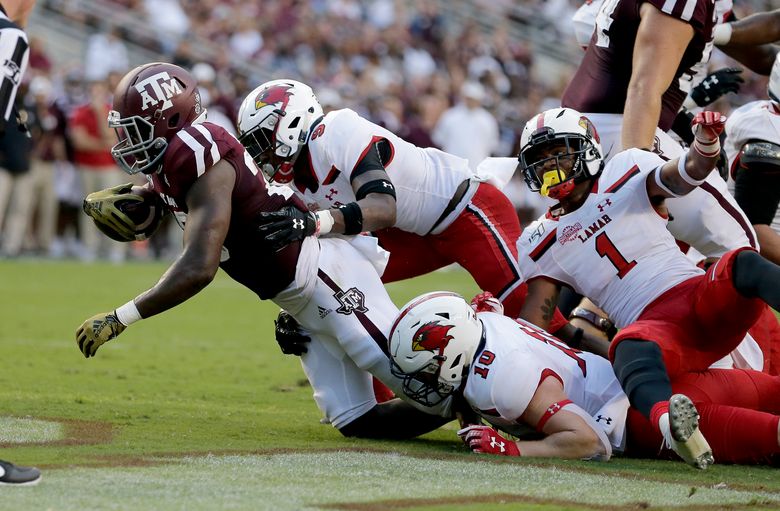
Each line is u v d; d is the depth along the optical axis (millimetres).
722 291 14234
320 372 16172
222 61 59000
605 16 19047
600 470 13414
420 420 15828
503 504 11359
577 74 20062
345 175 16312
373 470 13070
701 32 18500
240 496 11375
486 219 18297
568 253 15797
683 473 13508
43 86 49219
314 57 62688
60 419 16312
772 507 11555
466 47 64750
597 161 15578
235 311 36219
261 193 15047
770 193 18984
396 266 18938
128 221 15922
